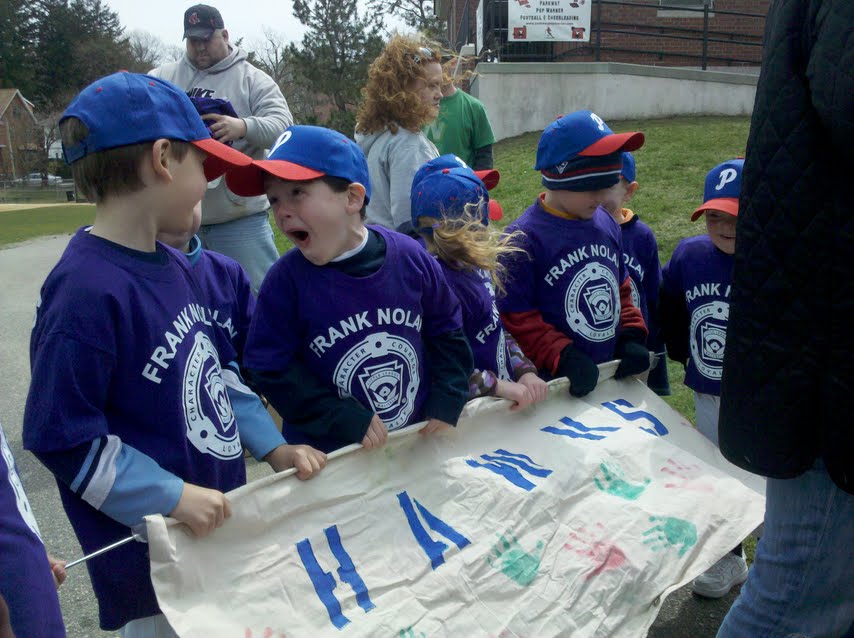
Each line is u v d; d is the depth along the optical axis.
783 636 1.90
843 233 1.62
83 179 1.78
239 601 1.78
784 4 1.67
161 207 1.82
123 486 1.69
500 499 2.28
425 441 2.33
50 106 62.78
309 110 47.06
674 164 9.16
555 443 2.60
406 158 3.66
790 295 1.70
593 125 2.80
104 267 1.73
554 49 14.55
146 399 1.79
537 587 2.17
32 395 1.66
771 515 1.90
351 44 39.09
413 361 2.34
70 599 2.98
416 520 2.16
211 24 4.12
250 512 1.88
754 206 1.73
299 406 2.21
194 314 1.95
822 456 1.73
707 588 2.83
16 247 16.58
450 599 2.06
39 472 4.16
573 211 2.90
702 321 3.09
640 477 2.59
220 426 1.98
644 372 3.08
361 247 2.26
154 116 1.78
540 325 2.90
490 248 2.59
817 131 1.63
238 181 2.20
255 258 4.23
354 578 1.98
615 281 2.99
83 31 62.91
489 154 5.11
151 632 1.92
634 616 2.23
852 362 1.65
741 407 1.81
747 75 12.70
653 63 14.59
